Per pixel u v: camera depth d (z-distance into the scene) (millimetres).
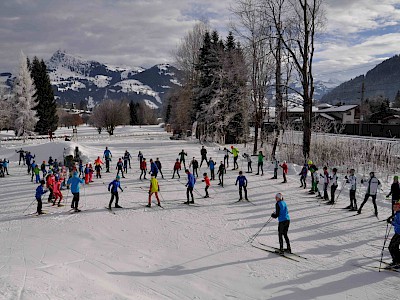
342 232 12320
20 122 56844
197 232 12633
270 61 33875
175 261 10023
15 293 6938
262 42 31672
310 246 11102
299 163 28141
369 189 14094
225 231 12719
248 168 26156
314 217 14164
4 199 18766
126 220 14227
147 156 35594
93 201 17766
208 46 48844
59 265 9148
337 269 9430
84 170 23531
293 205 16094
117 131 93250
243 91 41156
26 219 14562
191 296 7953
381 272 9219
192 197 16828
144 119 142375
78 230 12891
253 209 15672
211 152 37656
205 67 48625
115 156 35844
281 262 9938
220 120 46938
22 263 9242
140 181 23250
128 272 9164
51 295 7062
